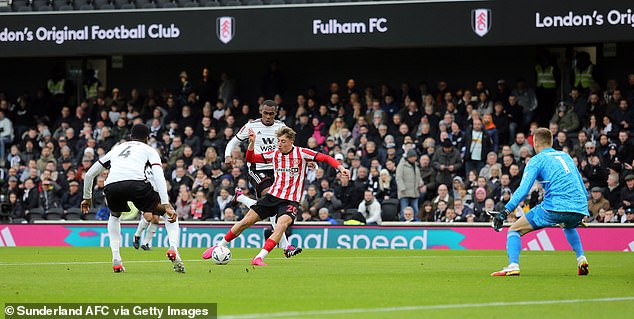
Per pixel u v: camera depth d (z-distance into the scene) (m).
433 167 44.25
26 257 31.86
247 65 55.84
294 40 46.00
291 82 55.22
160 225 41.53
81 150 50.06
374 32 45.34
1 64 58.94
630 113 45.28
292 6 46.00
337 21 45.66
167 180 46.78
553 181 22.16
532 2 43.69
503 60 52.56
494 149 45.31
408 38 45.06
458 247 39.47
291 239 40.91
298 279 21.56
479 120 44.94
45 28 47.81
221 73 56.16
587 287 19.70
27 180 47.81
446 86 50.78
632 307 16.17
